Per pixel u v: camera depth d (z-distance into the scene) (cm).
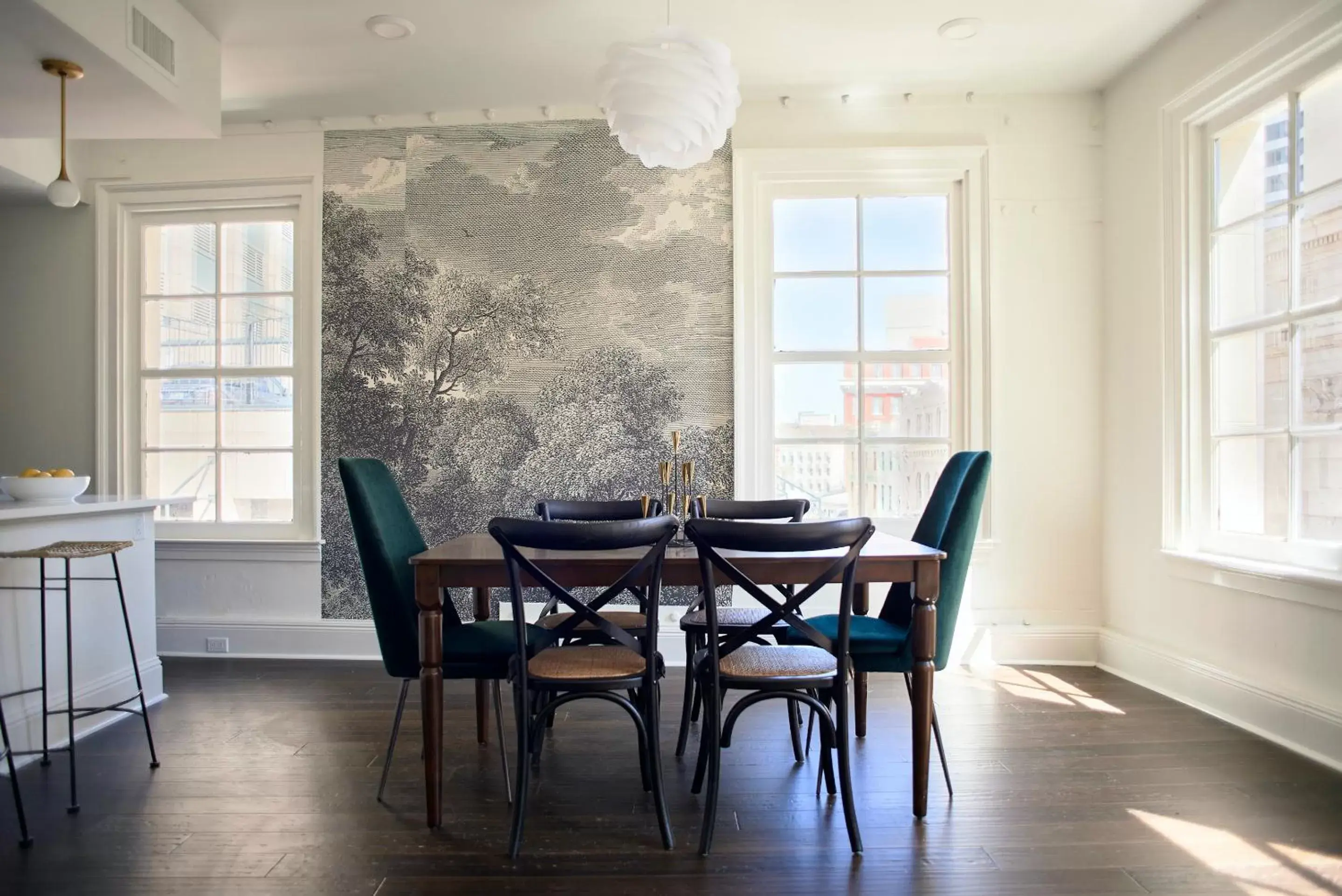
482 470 424
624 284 421
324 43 353
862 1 325
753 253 420
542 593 420
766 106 418
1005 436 412
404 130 429
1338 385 275
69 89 301
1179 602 350
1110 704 337
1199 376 349
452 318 426
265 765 274
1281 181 301
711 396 417
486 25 341
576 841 217
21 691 267
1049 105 414
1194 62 339
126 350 448
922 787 231
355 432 429
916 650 233
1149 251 371
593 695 220
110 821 230
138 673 283
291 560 431
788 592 231
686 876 197
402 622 241
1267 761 271
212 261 448
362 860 206
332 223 430
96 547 260
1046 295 412
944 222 424
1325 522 280
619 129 259
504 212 425
